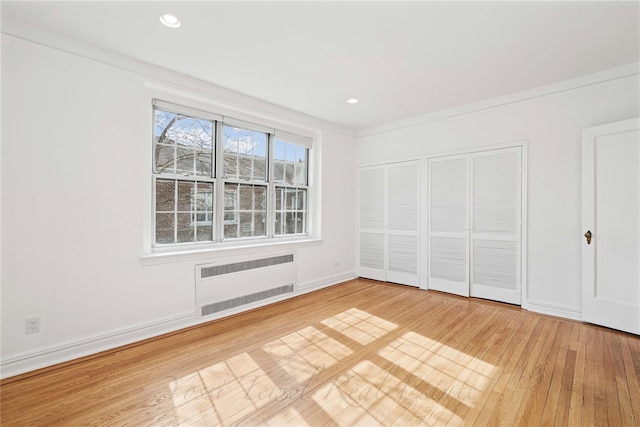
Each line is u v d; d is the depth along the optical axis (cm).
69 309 237
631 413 172
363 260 514
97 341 250
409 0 195
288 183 432
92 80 248
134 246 271
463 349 254
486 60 275
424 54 264
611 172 290
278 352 250
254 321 320
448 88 340
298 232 448
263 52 260
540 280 342
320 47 252
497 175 373
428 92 351
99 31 228
